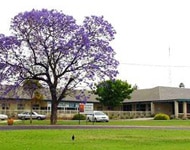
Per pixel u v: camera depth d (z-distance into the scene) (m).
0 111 56.47
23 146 15.81
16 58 36.97
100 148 15.48
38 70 37.88
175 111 60.81
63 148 15.27
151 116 63.81
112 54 38.16
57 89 39.09
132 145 16.94
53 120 38.47
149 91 68.38
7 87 37.59
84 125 34.47
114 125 34.94
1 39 36.19
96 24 37.97
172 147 16.28
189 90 66.75
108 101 62.16
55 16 36.84
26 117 53.84
